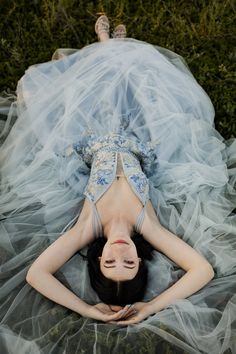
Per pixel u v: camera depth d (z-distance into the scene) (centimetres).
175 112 355
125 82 360
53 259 295
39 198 333
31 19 431
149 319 280
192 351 272
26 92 365
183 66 387
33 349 273
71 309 288
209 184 340
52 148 345
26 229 325
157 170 343
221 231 323
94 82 359
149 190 334
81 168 343
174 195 337
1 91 407
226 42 425
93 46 379
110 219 308
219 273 309
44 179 340
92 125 351
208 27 426
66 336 277
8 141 354
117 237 290
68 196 336
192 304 288
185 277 294
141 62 366
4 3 432
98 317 283
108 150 327
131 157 328
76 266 313
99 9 433
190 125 355
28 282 291
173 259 303
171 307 284
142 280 292
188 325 279
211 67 416
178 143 351
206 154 351
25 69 415
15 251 317
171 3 435
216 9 429
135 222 309
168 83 362
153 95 357
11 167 346
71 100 355
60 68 375
